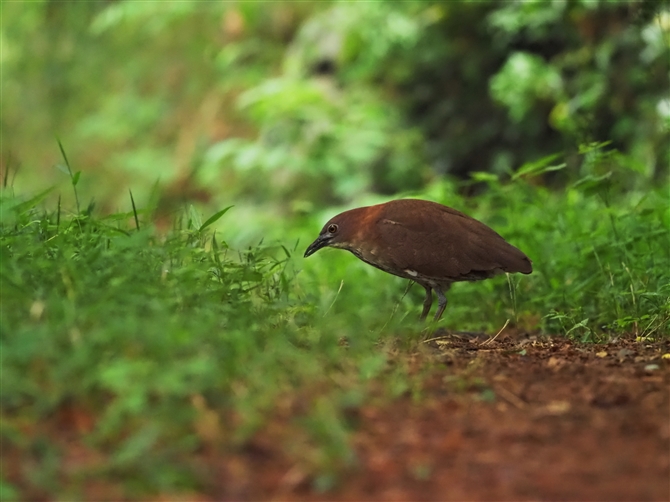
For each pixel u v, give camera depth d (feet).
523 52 81.97
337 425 20.63
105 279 26.76
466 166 89.04
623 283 39.91
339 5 91.56
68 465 19.52
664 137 68.59
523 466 20.18
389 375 25.07
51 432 20.72
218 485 19.24
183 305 26.66
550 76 76.74
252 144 92.94
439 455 20.62
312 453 19.93
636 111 72.33
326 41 96.63
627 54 72.43
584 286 40.65
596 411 23.26
